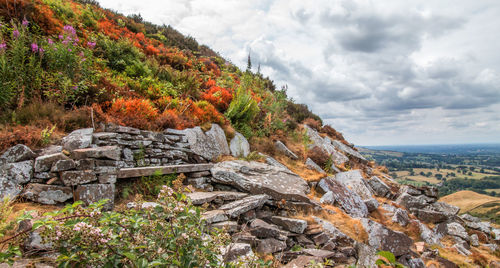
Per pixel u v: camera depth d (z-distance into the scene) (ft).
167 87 31.30
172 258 6.95
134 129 19.79
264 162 28.78
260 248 14.60
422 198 34.42
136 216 7.98
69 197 13.21
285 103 55.83
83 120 18.98
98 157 14.88
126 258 6.69
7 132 14.76
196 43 68.23
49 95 18.99
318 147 40.22
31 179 12.99
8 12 22.58
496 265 23.29
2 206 8.84
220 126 30.09
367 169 46.39
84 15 37.22
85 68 22.50
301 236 17.49
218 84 44.34
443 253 23.88
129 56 33.40
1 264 7.22
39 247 8.42
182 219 7.90
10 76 17.79
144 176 17.33
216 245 8.27
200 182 20.35
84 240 6.28
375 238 19.75
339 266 15.61
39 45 21.02
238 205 17.28
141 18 61.93
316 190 27.50
